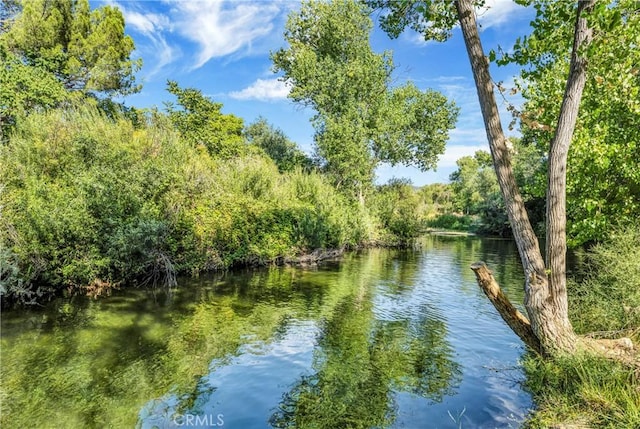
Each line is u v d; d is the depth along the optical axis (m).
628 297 6.36
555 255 5.01
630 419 3.63
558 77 8.81
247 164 18.84
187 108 24.33
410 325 8.52
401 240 27.34
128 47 24.70
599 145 7.50
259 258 15.59
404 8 6.55
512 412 4.79
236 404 5.04
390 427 4.54
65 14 22.66
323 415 4.81
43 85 17.58
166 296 10.41
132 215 10.88
